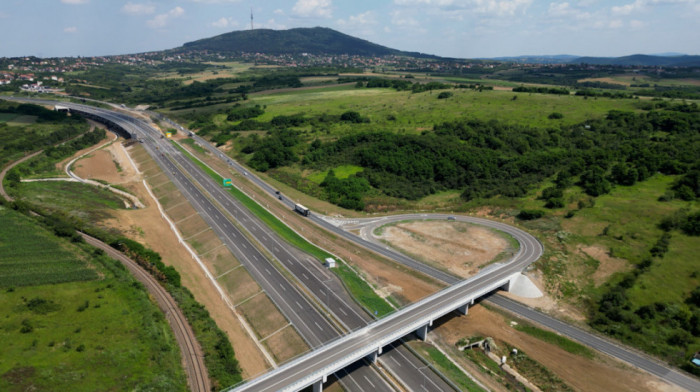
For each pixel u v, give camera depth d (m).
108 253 106.94
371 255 118.81
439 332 87.81
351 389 71.56
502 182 165.88
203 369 71.81
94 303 85.12
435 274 108.38
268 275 104.94
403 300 97.00
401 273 109.19
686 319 84.56
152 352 72.75
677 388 72.50
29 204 129.38
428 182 176.62
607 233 116.00
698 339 81.50
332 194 164.38
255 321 89.81
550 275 104.69
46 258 99.19
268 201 158.50
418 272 109.50
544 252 113.56
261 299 95.31
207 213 141.75
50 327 77.12
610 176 148.75
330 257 115.62
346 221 143.75
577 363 79.38
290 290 98.56
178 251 118.25
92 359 69.81
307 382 65.38
